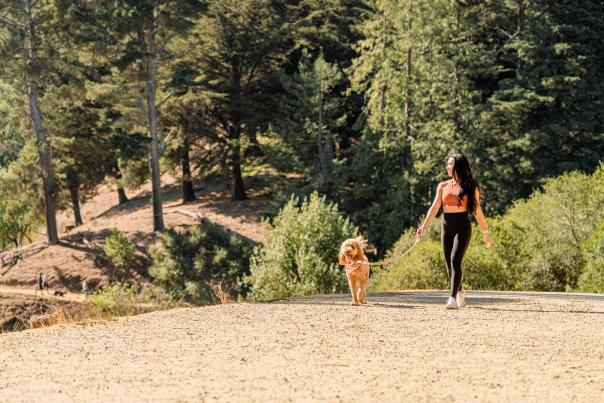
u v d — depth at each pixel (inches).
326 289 1166.3
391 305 457.1
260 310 431.2
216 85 2502.5
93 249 2267.5
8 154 2672.2
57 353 292.0
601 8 2377.0
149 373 249.0
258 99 2522.1
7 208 2410.2
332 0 2628.0
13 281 2174.0
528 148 2110.0
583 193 1095.0
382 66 2228.1
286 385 228.8
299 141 2340.1
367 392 219.1
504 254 1083.3
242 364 263.6
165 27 2148.1
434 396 214.2
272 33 2470.5
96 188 2883.9
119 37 2198.6
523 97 2178.9
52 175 2353.6
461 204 414.0
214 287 1824.6
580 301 482.6
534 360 270.1
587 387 225.8
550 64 2252.7
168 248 1924.2
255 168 2795.3
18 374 250.2
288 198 2267.5
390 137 2187.5
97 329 359.3
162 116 2420.0
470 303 472.1
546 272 1065.5
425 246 1039.6
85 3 2229.3
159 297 1775.3
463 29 2249.0
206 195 2773.1
